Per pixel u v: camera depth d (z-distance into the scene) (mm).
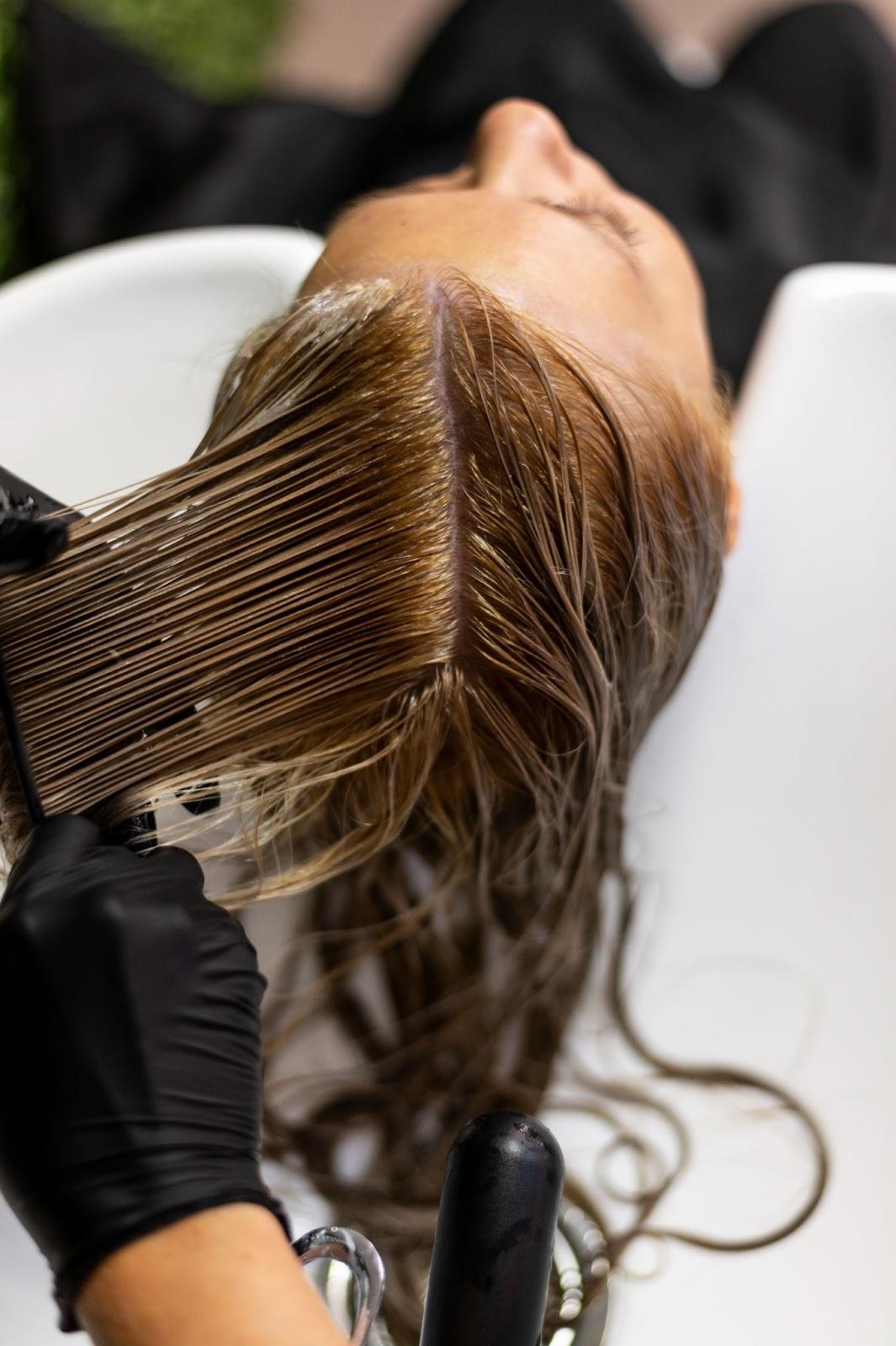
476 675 554
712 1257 697
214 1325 374
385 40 1636
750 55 1114
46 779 530
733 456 771
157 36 1228
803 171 1064
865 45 1096
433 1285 398
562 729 601
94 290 856
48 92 991
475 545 523
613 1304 691
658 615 627
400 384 509
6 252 1030
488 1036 777
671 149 1051
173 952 439
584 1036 776
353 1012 787
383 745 573
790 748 804
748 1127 732
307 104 1103
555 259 601
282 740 550
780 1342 668
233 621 520
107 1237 393
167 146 1047
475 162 728
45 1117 409
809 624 821
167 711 530
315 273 631
